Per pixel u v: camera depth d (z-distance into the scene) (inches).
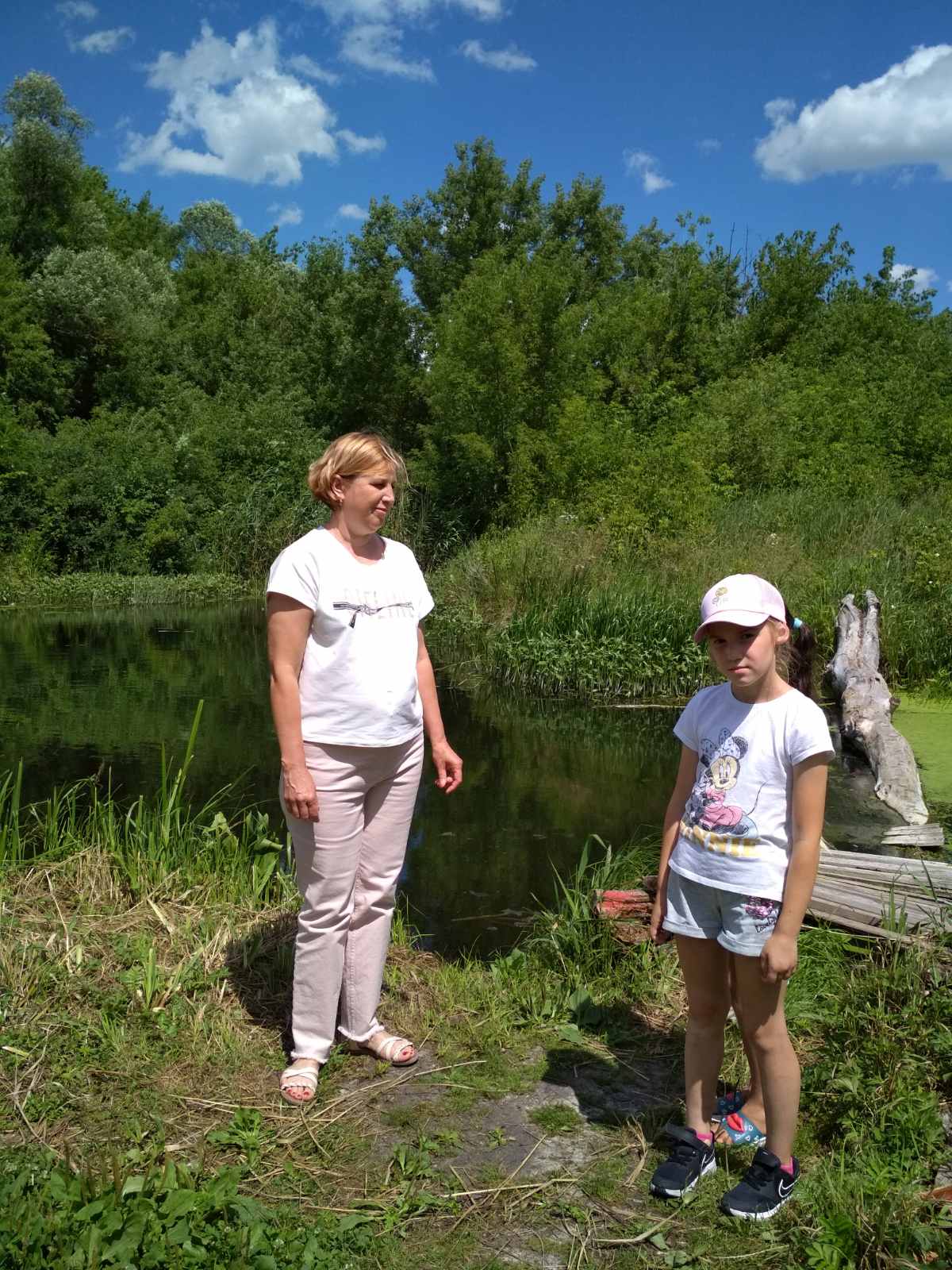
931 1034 111.6
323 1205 93.4
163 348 1321.4
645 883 157.8
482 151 1053.2
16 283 1139.9
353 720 109.3
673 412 778.2
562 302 729.0
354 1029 119.3
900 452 756.6
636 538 543.5
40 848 205.9
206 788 268.4
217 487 915.4
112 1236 81.7
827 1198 92.7
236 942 139.4
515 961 148.3
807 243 1050.1
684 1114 108.5
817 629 400.8
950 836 222.5
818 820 90.8
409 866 212.2
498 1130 105.3
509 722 358.0
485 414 714.2
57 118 1310.3
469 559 557.9
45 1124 101.3
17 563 792.9
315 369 1057.5
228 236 2342.5
